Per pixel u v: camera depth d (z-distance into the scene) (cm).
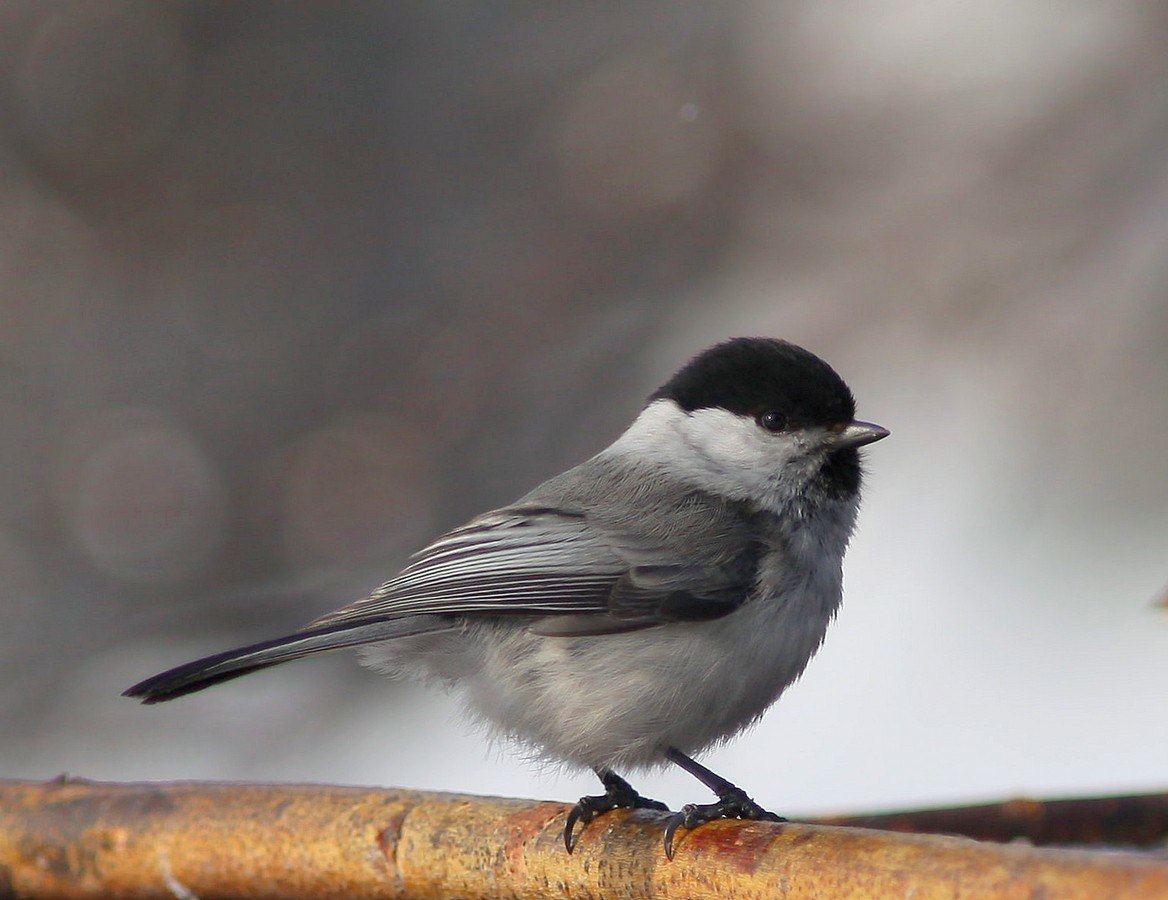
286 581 1330
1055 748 845
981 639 971
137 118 1481
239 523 1363
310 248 1452
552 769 601
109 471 1371
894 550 1094
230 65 1493
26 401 1410
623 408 1280
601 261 1369
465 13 1474
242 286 1452
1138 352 1153
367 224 1450
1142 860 339
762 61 1369
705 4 1406
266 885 499
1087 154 1230
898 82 1315
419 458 1348
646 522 582
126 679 1231
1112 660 930
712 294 1316
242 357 1424
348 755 1080
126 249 1469
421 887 480
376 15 1485
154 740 1155
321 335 1420
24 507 1371
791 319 1257
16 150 1471
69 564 1348
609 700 557
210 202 1475
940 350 1216
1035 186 1236
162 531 1355
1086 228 1205
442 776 998
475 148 1440
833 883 389
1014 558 1050
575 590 570
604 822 467
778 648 571
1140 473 1093
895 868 375
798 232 1305
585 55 1424
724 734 580
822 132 1327
